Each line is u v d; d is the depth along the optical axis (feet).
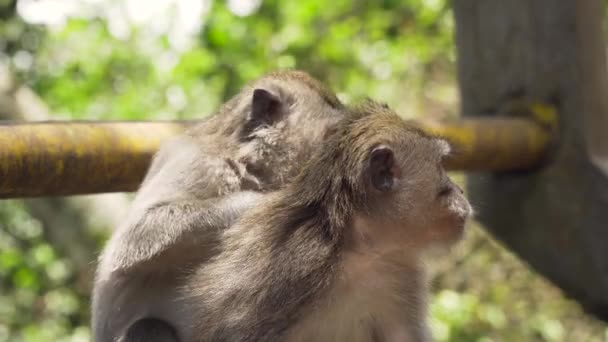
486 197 8.07
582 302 7.82
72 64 13.48
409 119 7.45
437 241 6.50
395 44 12.57
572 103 7.76
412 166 6.43
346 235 6.37
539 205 7.86
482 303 11.52
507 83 7.95
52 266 12.18
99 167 6.66
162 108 12.30
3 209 13.05
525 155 7.75
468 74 8.12
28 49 14.07
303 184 6.44
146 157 6.82
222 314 6.32
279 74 7.23
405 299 6.57
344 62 12.47
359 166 6.37
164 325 6.58
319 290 6.30
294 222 6.38
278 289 6.28
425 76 13.20
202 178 6.86
